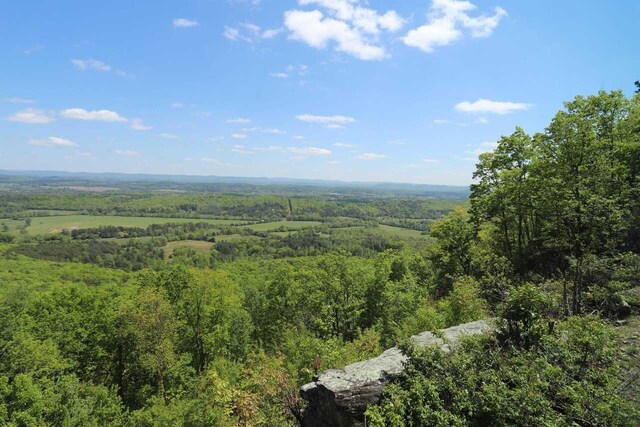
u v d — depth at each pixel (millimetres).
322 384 11836
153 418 24031
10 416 22141
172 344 33469
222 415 16984
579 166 17078
